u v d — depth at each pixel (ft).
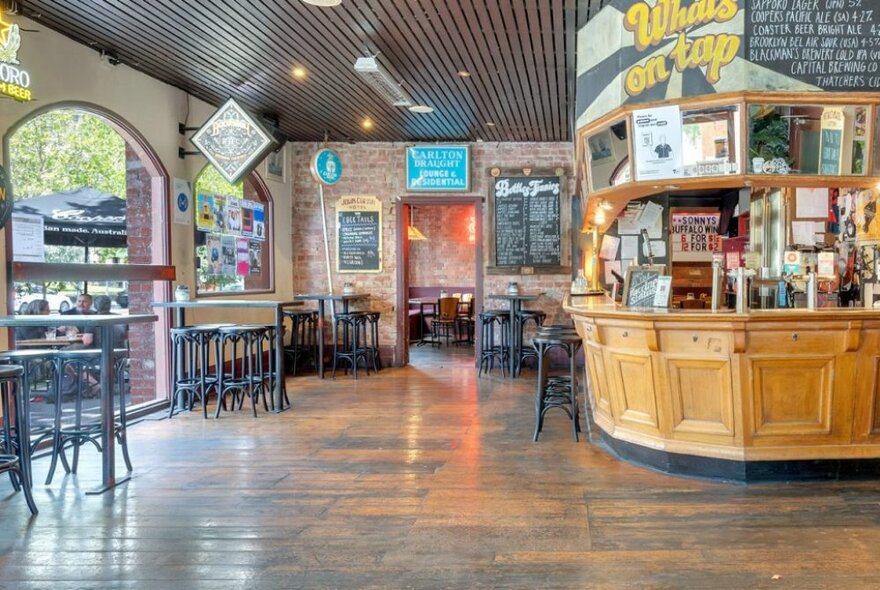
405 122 24.40
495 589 8.18
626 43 13.73
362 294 27.86
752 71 12.53
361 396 21.49
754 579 8.36
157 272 19.17
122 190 22.63
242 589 8.25
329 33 15.61
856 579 8.34
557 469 13.19
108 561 9.10
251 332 18.75
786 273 16.29
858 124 12.76
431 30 15.47
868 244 16.11
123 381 13.30
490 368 27.27
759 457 12.10
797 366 12.03
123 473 13.12
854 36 12.53
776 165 12.83
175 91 20.22
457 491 11.89
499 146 27.68
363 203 28.02
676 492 11.71
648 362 12.85
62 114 21.62
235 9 14.26
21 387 11.23
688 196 24.17
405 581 8.41
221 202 23.24
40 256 15.72
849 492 11.63
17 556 9.29
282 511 10.95
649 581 8.34
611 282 24.77
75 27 15.30
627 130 13.70
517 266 27.61
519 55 17.12
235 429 16.89
